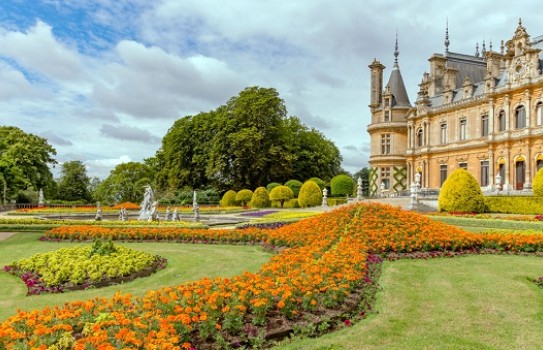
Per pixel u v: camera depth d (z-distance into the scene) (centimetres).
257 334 785
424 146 6228
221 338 741
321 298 928
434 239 1658
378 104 7300
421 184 6284
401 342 803
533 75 4588
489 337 830
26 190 6419
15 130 6825
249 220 3403
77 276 1235
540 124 4534
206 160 6656
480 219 2558
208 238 2138
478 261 1530
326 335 830
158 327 702
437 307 1003
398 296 1085
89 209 4881
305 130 8025
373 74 7481
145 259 1471
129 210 5209
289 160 6619
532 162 4581
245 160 6531
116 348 625
